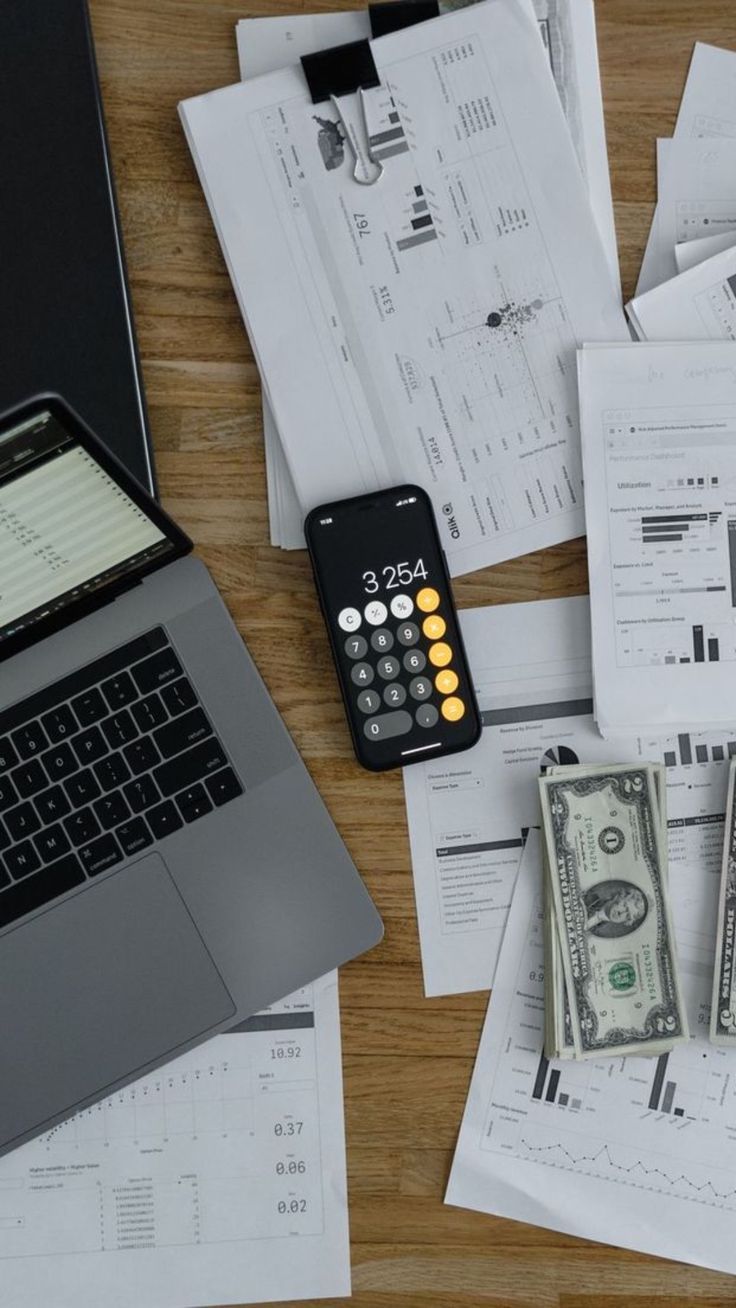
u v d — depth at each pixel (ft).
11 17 2.15
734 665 2.15
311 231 2.18
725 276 2.18
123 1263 2.07
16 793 2.06
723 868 2.11
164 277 2.21
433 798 2.16
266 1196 2.09
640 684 2.15
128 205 2.21
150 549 1.98
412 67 2.18
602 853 2.10
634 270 2.23
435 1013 2.13
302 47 2.22
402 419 2.18
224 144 2.17
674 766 2.17
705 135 2.23
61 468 1.68
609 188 2.22
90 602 2.07
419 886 2.14
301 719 2.17
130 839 2.05
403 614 2.13
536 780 2.16
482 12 2.18
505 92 2.18
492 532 2.18
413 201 2.18
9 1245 2.07
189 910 2.06
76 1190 2.08
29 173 2.12
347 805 2.15
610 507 2.16
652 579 2.16
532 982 2.13
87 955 2.05
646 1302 2.08
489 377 2.19
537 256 2.19
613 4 2.22
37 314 2.11
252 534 2.20
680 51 2.23
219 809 2.06
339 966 2.12
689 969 2.14
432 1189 2.10
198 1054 2.11
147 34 2.22
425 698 2.11
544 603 2.20
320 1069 2.11
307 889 2.06
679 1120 2.10
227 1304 2.07
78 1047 2.04
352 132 2.18
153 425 2.20
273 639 2.19
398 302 2.18
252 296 2.17
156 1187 2.09
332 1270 2.08
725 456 2.16
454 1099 2.12
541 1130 2.10
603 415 2.16
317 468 2.17
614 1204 2.09
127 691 2.07
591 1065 2.11
